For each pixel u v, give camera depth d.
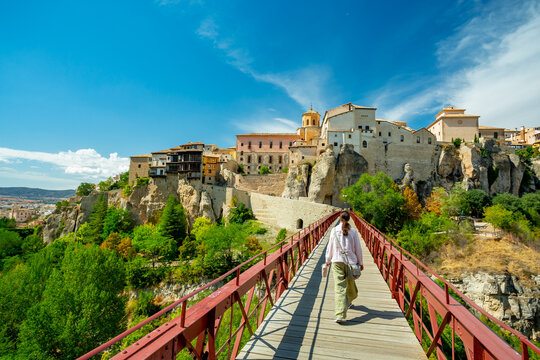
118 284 27.08
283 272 7.50
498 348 2.81
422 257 36.41
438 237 38.12
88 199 65.94
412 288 5.61
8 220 84.25
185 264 36.50
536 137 82.12
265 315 5.98
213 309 3.73
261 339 5.02
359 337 5.06
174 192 62.97
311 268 9.82
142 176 73.44
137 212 62.38
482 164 62.00
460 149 64.88
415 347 4.73
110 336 22.11
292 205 47.19
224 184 67.44
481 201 52.72
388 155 62.88
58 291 21.81
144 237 46.97
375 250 11.20
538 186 63.59
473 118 69.19
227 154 77.69
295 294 7.23
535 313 27.67
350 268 5.75
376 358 4.42
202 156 64.69
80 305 21.50
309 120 78.69
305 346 4.78
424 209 54.16
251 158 74.56
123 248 43.38
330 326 5.49
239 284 4.66
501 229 39.81
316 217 42.56
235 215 53.03
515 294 28.78
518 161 63.53
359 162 60.12
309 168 61.50
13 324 23.33
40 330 19.84
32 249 55.59
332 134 62.25
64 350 19.69
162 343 2.75
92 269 24.66
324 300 6.82
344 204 57.53
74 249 28.36
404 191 54.94
